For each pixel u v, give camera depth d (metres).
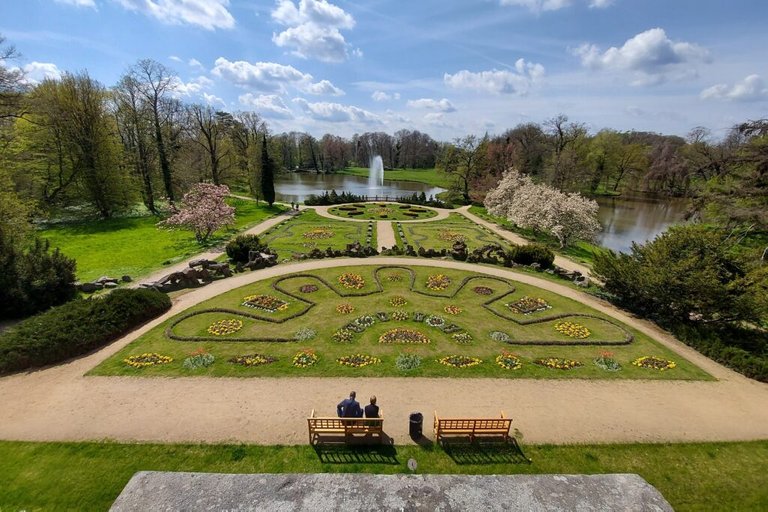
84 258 32.22
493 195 52.78
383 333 19.64
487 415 14.03
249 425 13.19
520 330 20.62
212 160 58.56
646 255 23.23
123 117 54.09
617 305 24.45
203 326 20.16
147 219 47.03
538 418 13.96
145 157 52.25
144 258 32.84
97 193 45.69
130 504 7.45
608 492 7.92
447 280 27.30
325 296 24.36
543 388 15.73
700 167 38.47
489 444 12.59
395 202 66.06
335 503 7.52
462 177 76.94
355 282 26.41
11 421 13.16
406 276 28.20
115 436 12.55
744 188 30.91
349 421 12.31
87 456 11.68
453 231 45.34
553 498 7.74
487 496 7.74
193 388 15.13
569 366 17.23
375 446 12.37
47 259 23.19
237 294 24.31
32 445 12.06
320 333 19.61
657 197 78.94
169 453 11.89
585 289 27.00
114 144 48.12
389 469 11.53
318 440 12.51
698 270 20.20
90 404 14.12
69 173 46.81
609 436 13.16
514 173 54.25
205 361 16.75
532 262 31.84
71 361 16.91
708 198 31.73
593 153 79.25
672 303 21.34
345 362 16.97
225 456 11.82
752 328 21.22
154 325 20.28
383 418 12.74
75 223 43.62
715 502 10.72
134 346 18.14
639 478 8.30
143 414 13.63
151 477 8.06
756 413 14.62
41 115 41.97
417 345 18.56
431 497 7.68
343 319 21.19
